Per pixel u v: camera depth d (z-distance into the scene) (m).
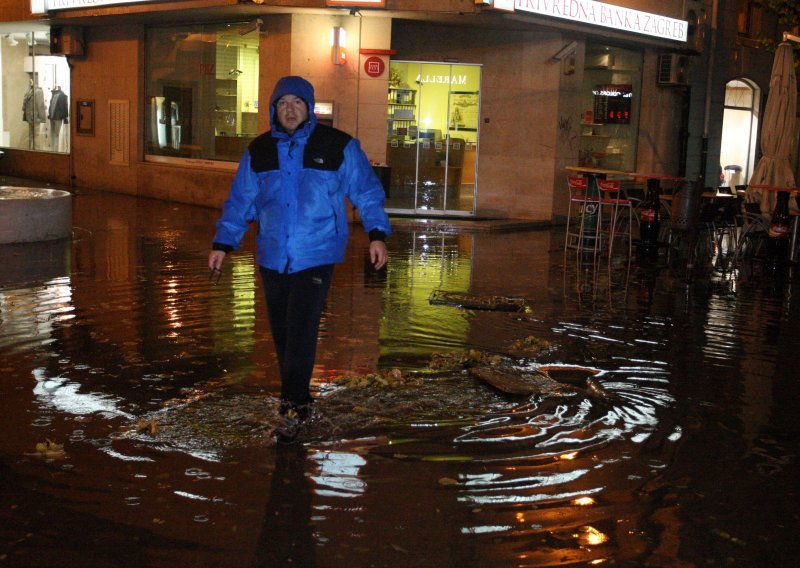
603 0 17.61
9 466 4.40
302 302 5.00
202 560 3.54
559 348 7.28
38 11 19.61
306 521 3.89
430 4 15.31
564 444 4.95
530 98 17.41
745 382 6.43
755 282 11.41
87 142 20.75
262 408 5.36
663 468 4.65
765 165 14.70
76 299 8.52
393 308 8.63
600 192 13.73
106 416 5.18
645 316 8.80
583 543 3.78
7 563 3.47
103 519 3.86
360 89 16.38
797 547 3.81
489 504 4.12
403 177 17.69
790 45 14.63
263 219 5.06
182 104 18.61
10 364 6.22
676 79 19.70
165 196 18.94
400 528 3.86
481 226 16.31
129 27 19.38
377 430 5.05
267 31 16.48
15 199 11.95
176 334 7.22
